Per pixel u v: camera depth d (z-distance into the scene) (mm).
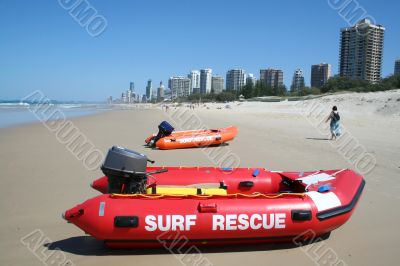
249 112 39750
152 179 5621
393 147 12711
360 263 4336
